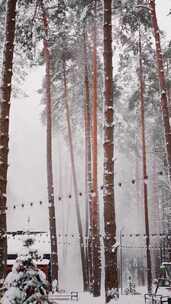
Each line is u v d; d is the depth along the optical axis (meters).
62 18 21.16
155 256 40.44
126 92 41.03
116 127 42.00
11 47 13.13
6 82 12.78
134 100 32.38
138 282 43.22
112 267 13.41
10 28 13.24
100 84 30.20
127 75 34.75
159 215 43.00
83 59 28.59
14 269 9.33
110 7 15.52
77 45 27.94
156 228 43.00
